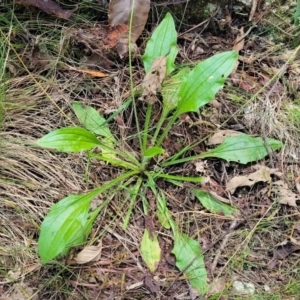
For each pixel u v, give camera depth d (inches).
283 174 20.0
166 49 20.2
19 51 21.6
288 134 20.8
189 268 17.5
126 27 21.7
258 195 19.6
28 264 17.3
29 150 19.3
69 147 16.8
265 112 21.1
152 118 20.8
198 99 18.5
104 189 17.9
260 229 18.8
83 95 21.2
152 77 19.6
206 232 18.7
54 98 20.7
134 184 19.5
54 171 19.1
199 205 19.3
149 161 19.5
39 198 18.5
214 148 20.4
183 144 20.5
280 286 17.7
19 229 17.9
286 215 19.1
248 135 20.1
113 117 19.7
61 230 16.2
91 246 17.7
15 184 18.6
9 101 20.3
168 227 18.6
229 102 21.5
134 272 17.7
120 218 18.6
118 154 19.7
